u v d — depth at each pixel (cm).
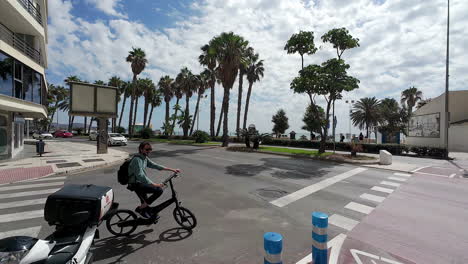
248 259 307
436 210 511
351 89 1453
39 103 1539
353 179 833
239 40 2370
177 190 672
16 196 596
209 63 3306
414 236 384
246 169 1035
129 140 3834
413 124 2698
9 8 1202
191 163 1220
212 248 335
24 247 183
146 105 5034
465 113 2194
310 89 1569
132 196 605
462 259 315
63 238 237
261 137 2000
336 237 379
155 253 319
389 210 510
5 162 1183
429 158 1563
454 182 798
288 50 1669
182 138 4134
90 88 1521
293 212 493
